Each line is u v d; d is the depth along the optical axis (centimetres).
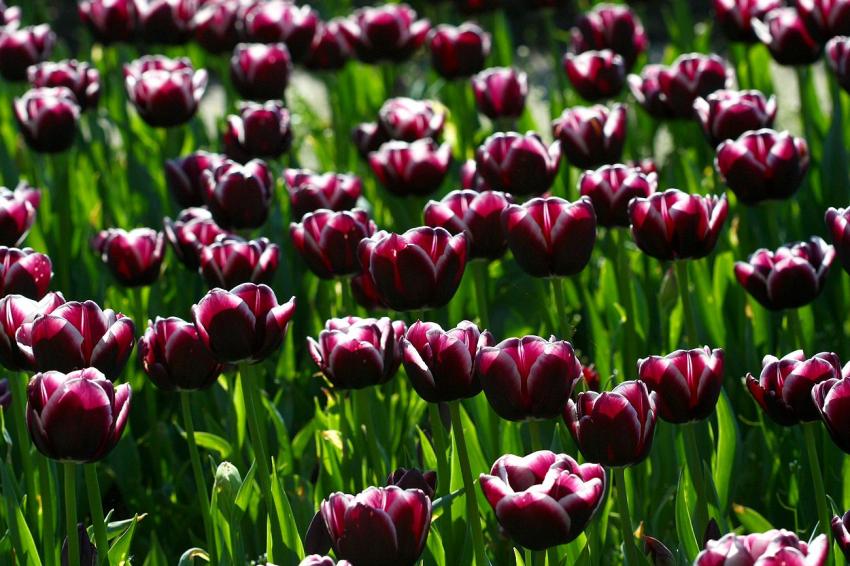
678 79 714
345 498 349
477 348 393
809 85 875
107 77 1033
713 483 462
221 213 578
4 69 880
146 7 898
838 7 714
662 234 479
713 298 628
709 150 911
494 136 582
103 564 415
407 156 621
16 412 479
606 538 497
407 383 595
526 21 1844
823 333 686
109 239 582
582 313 707
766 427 582
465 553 448
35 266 466
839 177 750
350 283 556
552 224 457
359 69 1044
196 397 601
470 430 479
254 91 799
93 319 406
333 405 556
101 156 911
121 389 385
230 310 402
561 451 471
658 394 407
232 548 442
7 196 561
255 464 464
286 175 621
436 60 859
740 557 301
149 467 648
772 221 643
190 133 925
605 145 614
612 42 873
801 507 519
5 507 486
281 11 878
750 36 838
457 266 435
